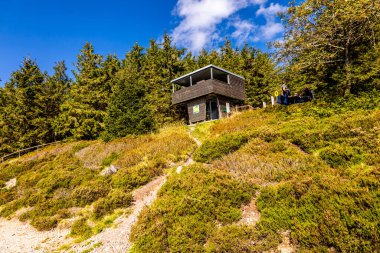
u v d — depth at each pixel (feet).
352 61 43.86
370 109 36.76
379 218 15.70
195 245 18.90
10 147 90.33
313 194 20.49
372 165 23.93
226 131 52.75
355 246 14.80
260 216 21.75
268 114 54.80
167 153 48.96
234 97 88.74
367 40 44.86
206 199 24.63
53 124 92.94
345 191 19.33
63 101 103.35
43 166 56.90
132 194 35.06
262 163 31.27
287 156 31.22
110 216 29.58
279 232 19.15
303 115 44.70
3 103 98.48
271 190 23.76
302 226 18.04
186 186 28.53
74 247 24.22
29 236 28.50
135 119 68.80
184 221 22.08
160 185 35.58
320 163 27.25
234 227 20.12
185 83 95.86
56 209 33.50
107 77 94.07
